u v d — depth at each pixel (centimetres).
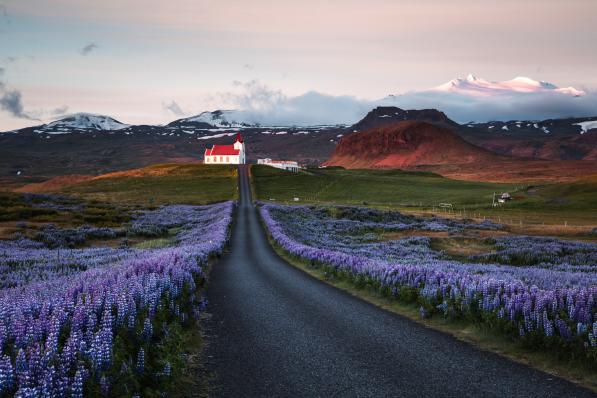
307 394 775
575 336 910
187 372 876
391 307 1550
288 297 1739
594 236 6209
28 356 614
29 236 4388
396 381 834
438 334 1179
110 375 648
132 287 1020
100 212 7350
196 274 1844
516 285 1245
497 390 786
